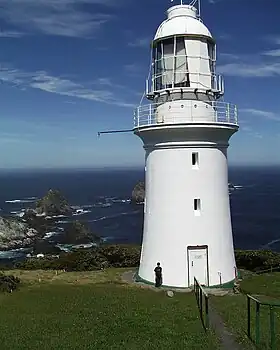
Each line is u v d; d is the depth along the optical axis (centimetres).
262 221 7900
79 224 6738
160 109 1903
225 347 1061
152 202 1934
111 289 1823
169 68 1900
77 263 2541
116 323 1288
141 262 2034
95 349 1070
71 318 1365
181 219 1853
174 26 1895
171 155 1862
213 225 1877
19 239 6431
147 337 1152
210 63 1953
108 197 12888
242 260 2366
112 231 7375
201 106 1872
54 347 1092
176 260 1855
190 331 1194
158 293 1742
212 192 1878
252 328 1188
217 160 1897
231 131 1906
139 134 1962
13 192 15775
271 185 16588
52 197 9062
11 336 1195
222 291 1780
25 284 1948
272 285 1809
